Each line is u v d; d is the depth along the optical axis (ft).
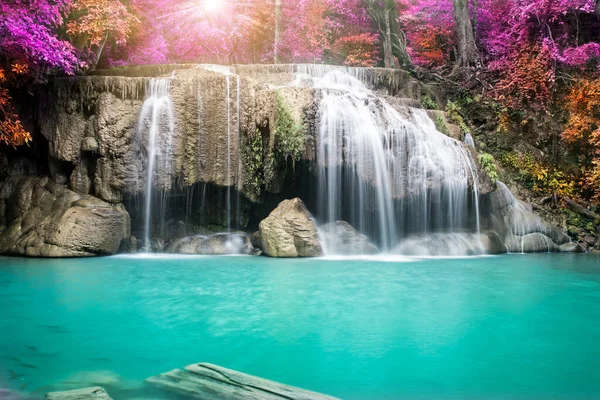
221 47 89.20
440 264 35.09
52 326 17.72
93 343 15.64
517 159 56.13
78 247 37.45
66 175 43.86
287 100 40.75
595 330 17.42
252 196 43.62
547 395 11.52
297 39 91.50
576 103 57.00
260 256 39.73
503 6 73.92
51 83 43.42
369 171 40.78
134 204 42.75
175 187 42.63
